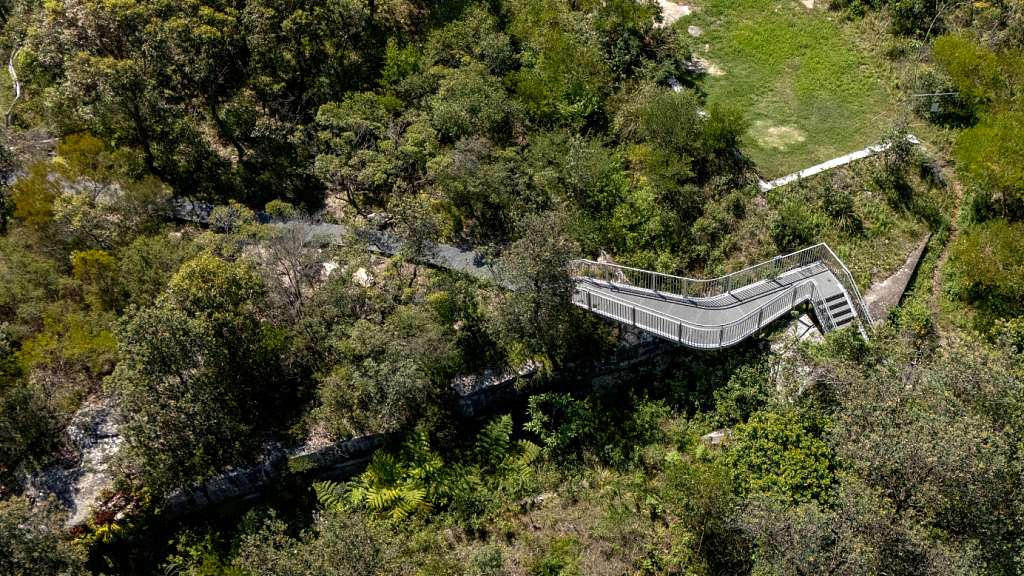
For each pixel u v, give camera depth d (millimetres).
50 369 28844
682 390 30344
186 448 26891
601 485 28141
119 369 25688
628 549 26219
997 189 34125
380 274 32375
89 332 28562
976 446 22625
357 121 34406
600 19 40969
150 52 33156
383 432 28938
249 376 28844
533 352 30719
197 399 26469
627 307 29484
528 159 35812
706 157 35781
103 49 33844
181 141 35000
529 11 42219
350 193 34969
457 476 28406
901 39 41062
